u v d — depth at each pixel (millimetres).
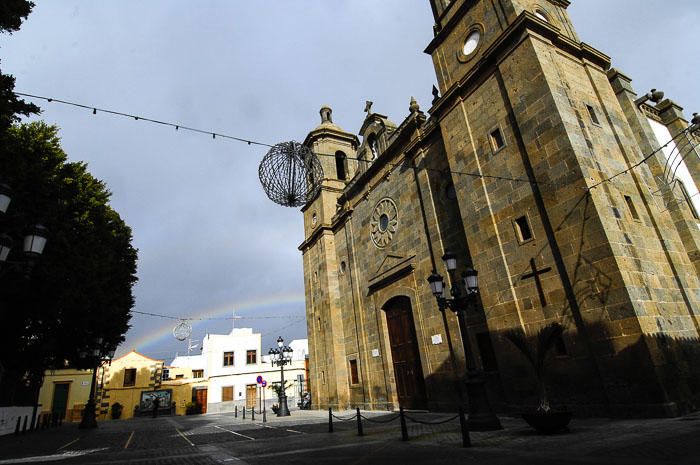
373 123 24859
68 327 19531
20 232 12359
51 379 41062
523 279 12922
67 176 17750
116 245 23656
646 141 15188
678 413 9281
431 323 17797
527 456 6758
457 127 16250
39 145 16766
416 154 19812
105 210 21531
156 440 14789
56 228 15141
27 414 23906
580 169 11648
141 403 42938
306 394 34531
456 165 16125
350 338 25000
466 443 8336
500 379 14172
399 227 20828
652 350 9727
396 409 20016
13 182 12320
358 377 23750
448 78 17562
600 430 8578
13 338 17000
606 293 10633
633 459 5676
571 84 13852
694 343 11211
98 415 40812
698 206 16078
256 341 49438
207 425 21766
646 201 13086
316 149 31297
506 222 13742
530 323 12570
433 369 17406
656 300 10914
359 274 24625
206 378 46250
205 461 8977
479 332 15242
